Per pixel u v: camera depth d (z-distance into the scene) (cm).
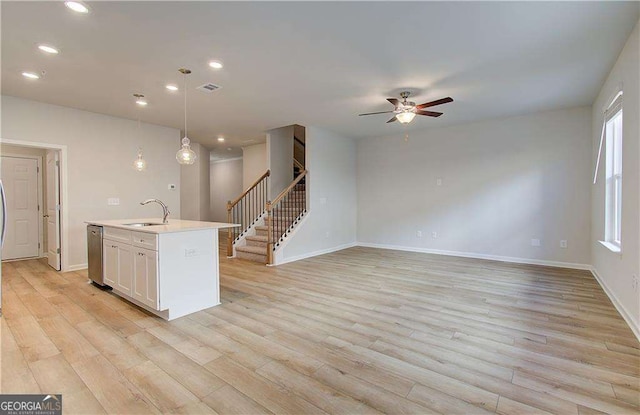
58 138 477
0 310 296
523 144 551
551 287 407
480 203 596
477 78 374
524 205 553
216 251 354
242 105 477
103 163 525
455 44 293
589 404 180
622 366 218
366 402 183
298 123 601
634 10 240
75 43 288
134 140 565
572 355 234
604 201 402
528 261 552
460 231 620
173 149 625
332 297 373
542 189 537
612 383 199
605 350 241
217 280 353
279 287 415
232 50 303
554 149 524
